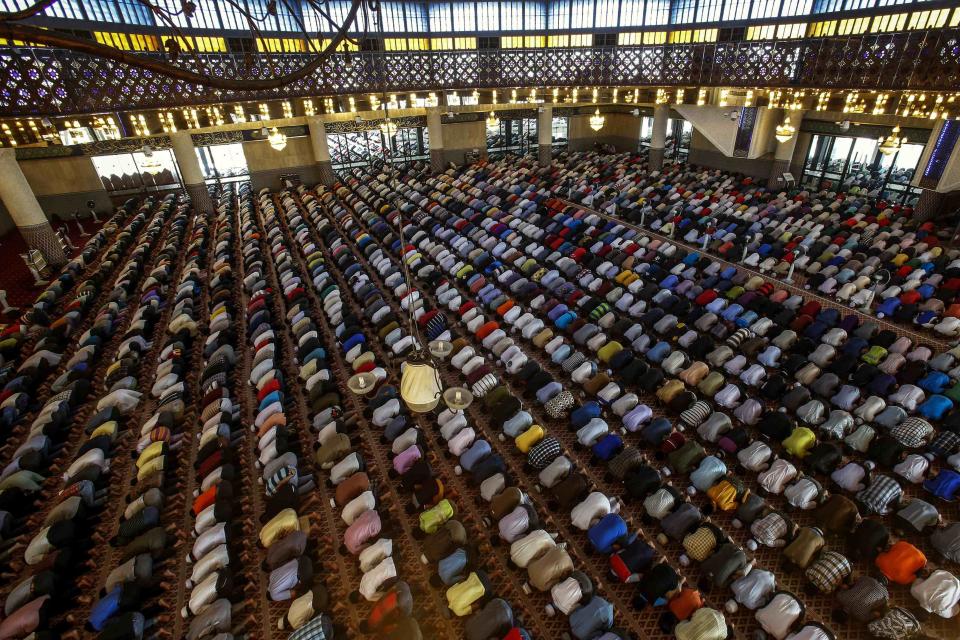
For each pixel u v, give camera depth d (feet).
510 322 35.88
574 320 34.83
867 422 25.39
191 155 63.98
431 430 28.14
